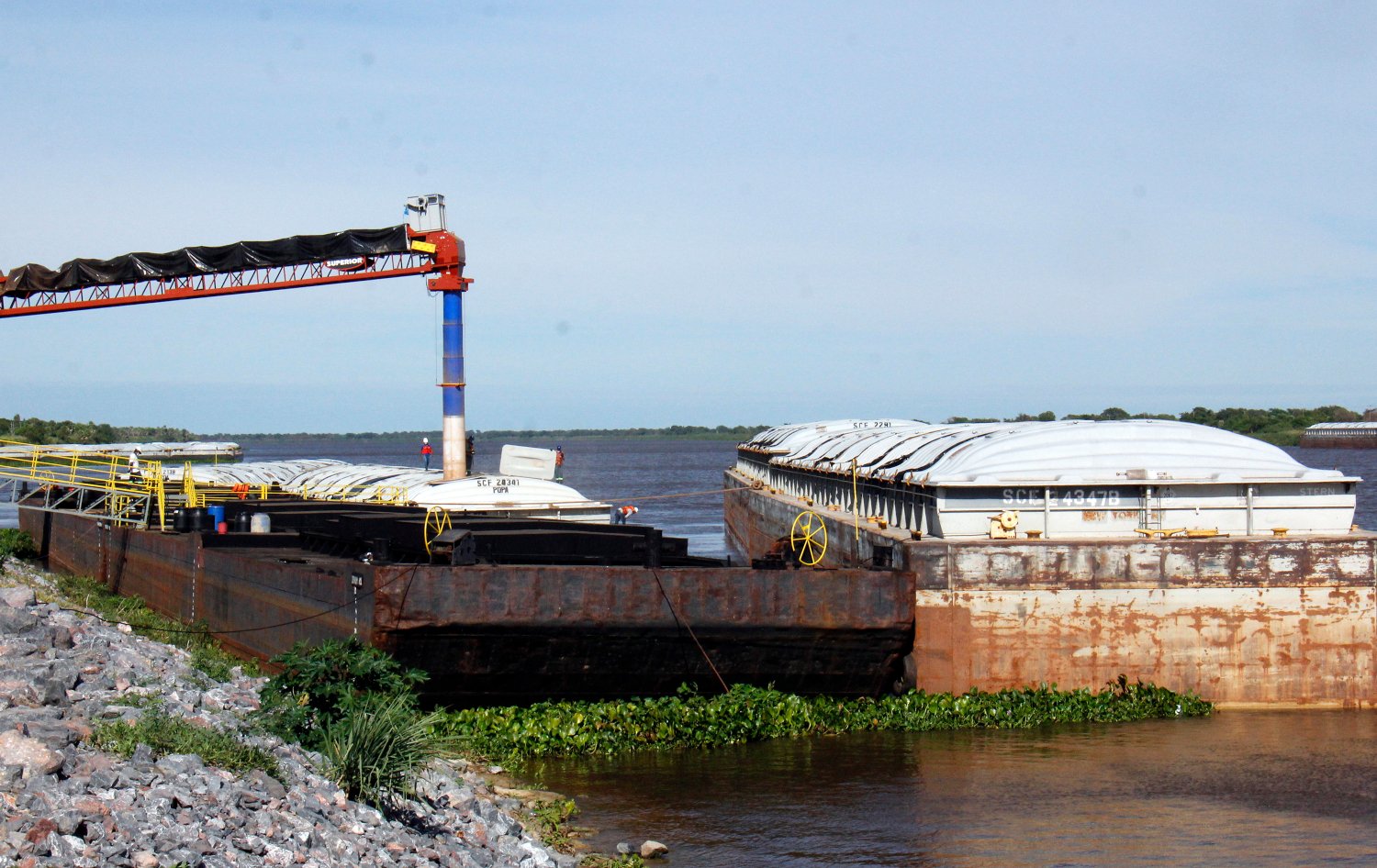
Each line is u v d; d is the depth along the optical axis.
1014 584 33.41
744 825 23.88
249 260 56.78
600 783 26.67
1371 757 29.08
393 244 55.12
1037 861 22.23
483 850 19.17
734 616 31.11
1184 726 32.12
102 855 13.87
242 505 48.94
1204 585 33.62
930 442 43.06
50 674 20.17
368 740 20.02
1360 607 33.75
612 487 157.38
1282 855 22.66
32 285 59.19
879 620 32.03
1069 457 35.84
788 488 66.75
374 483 59.09
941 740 30.64
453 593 29.70
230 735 18.92
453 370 56.50
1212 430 37.03
